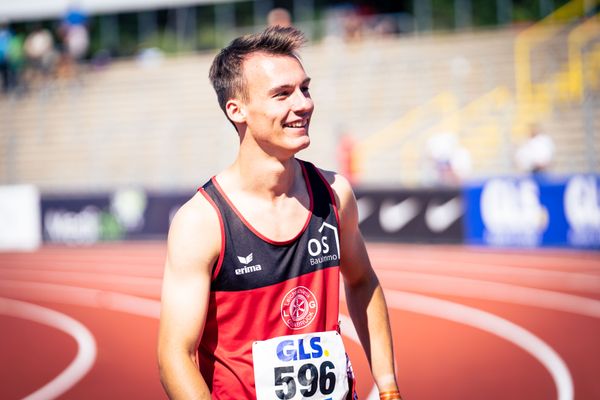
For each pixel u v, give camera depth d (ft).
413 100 97.30
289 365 12.29
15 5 120.88
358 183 87.45
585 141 83.46
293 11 129.39
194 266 11.92
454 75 98.22
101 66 121.29
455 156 80.02
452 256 66.08
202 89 111.34
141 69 118.32
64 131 112.68
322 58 107.76
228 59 12.45
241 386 12.28
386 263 63.57
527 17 116.57
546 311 43.70
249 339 12.37
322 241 12.71
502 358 34.24
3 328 44.78
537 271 57.41
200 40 136.36
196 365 11.80
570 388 29.58
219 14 134.41
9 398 30.48
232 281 12.14
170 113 109.60
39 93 118.42
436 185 73.00
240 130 12.59
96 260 73.51
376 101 98.89
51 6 120.37
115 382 32.37
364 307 13.64
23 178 111.04
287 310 12.39
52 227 87.40
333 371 12.55
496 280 54.29
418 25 123.44
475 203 70.95
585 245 65.57
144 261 71.92
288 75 12.07
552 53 94.84
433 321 42.32
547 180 67.26
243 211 12.25
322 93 102.22
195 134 104.94
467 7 119.96
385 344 13.38
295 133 12.07
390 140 91.40
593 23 97.30
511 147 84.12
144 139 107.14
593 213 65.10
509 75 95.14
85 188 104.83
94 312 48.52
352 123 96.53
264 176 12.26
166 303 11.93
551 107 87.35
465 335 38.78
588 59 91.91
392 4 125.70
